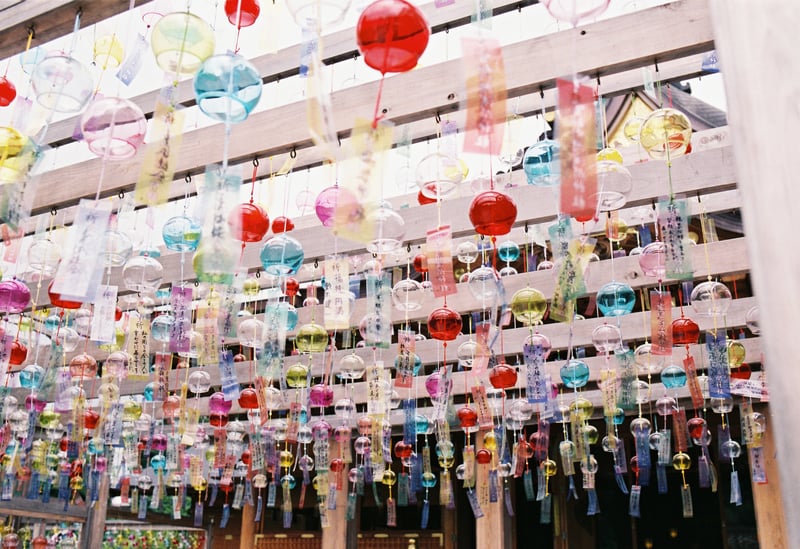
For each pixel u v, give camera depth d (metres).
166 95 1.68
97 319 2.55
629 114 4.12
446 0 2.23
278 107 2.98
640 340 4.69
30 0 2.42
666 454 4.85
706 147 3.38
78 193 3.28
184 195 3.61
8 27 2.41
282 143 2.90
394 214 2.50
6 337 3.31
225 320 3.14
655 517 9.15
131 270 2.98
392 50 1.39
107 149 1.69
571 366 4.10
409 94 2.71
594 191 1.27
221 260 1.40
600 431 8.50
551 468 5.22
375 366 4.12
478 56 1.36
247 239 2.22
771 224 0.82
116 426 4.70
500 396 5.10
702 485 4.80
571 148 1.29
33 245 3.13
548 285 4.21
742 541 8.21
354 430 6.42
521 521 9.35
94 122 1.69
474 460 5.45
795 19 0.86
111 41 2.47
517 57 2.57
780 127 0.84
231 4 2.02
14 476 5.71
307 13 1.49
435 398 4.03
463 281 4.50
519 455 5.23
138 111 1.75
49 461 6.10
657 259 3.06
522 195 3.63
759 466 4.84
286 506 6.12
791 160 0.82
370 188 1.31
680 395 5.52
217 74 1.54
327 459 5.38
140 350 3.80
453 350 5.07
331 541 6.51
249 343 3.48
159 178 1.63
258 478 6.28
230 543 10.98
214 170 1.46
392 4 1.38
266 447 5.47
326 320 2.67
